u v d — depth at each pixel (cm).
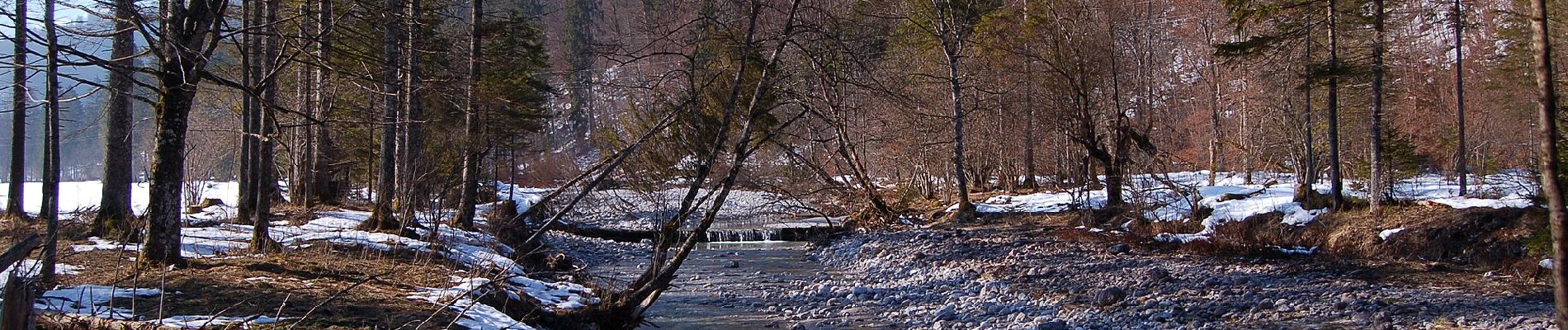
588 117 3550
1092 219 2356
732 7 1169
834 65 1259
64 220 1622
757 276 1852
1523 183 2259
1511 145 3169
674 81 1361
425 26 1468
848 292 1545
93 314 698
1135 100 3306
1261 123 3328
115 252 1184
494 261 1424
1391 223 1716
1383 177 2111
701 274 1878
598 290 1153
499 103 2439
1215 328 1092
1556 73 2089
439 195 1872
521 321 913
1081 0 2523
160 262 997
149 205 1001
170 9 918
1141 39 3556
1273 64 2581
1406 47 3353
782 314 1348
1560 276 615
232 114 2516
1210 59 3509
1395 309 1128
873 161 3425
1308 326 1079
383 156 1741
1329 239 1772
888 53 2097
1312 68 1920
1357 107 2547
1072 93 2506
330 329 737
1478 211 1595
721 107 1284
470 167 1975
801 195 2669
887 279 1777
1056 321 1163
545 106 3888
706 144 1312
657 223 1493
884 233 2542
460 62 1894
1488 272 1340
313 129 2538
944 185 3269
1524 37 2311
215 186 3256
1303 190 2058
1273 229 1895
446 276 1129
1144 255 1806
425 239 1606
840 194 2859
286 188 3550
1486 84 2955
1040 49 2597
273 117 914
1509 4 2470
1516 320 1005
